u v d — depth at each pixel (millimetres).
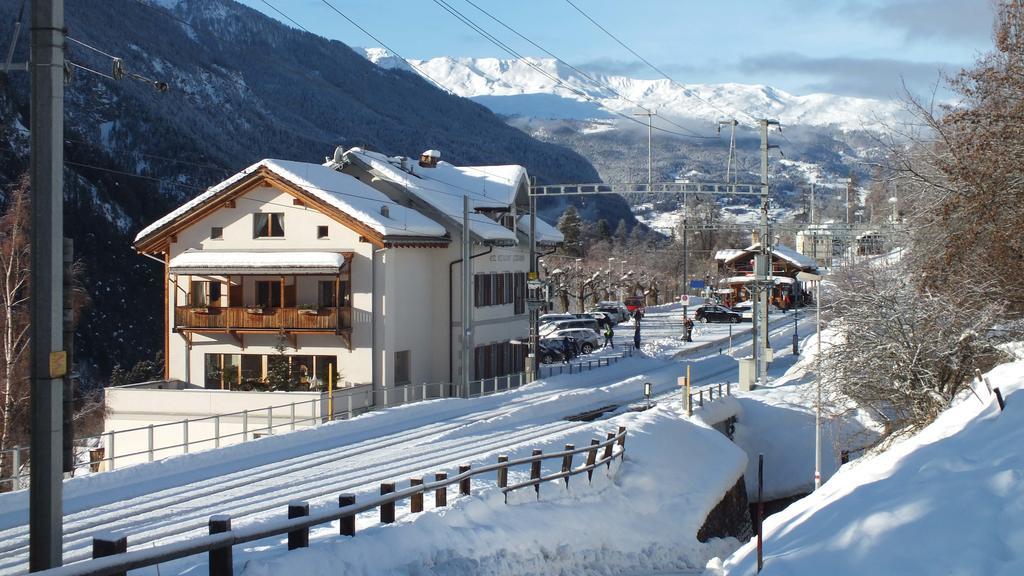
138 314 84500
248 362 46125
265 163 45219
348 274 45031
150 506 21438
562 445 28641
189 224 46656
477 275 51625
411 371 47906
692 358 66938
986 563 10148
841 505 14219
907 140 34156
